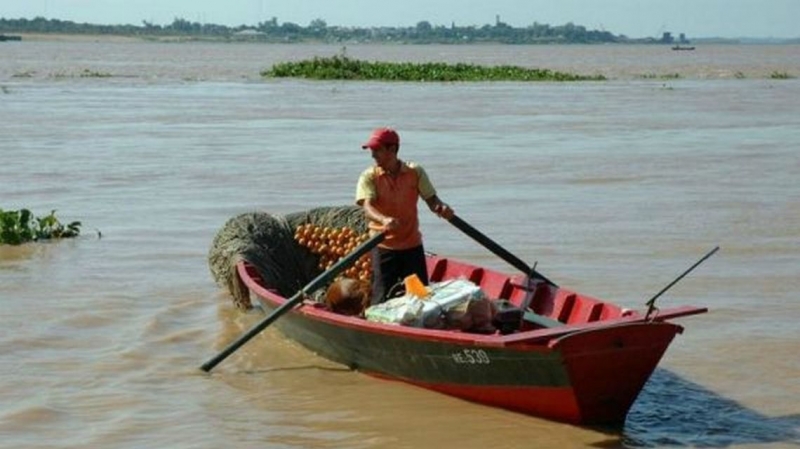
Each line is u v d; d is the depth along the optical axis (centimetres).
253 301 1430
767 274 1571
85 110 4425
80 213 2050
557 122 4050
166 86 6419
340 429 1032
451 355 1058
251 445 992
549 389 1007
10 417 1047
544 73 8019
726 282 1529
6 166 2670
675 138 3456
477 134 3559
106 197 2230
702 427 1026
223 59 13550
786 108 4888
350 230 1486
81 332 1323
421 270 1234
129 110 4462
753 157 2928
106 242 1802
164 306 1433
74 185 2378
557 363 975
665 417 1051
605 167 2697
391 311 1140
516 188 2352
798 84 7394
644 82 7619
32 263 1656
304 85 6688
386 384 1154
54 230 1838
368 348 1149
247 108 4641
